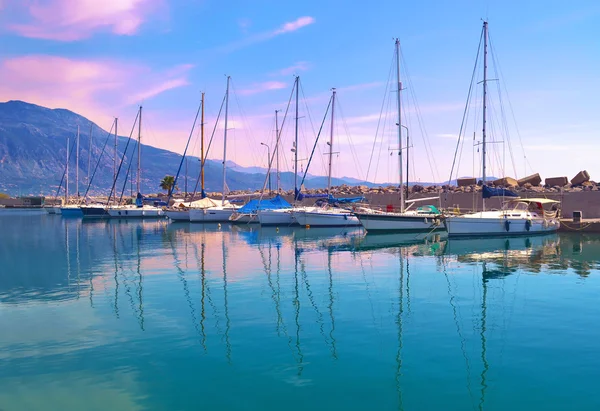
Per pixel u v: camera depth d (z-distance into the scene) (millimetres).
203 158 62781
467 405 7965
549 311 13945
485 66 38219
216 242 33812
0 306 14820
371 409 7863
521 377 9062
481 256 25672
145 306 14703
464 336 11555
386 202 61156
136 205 69688
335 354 10320
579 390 8492
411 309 14195
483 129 38094
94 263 23984
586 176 52719
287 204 51781
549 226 37031
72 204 93062
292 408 7926
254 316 13461
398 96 41375
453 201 53062
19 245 33094
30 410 7887
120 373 9391
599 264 22672
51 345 11039
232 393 8492
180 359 10102
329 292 16594
